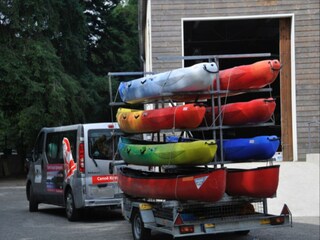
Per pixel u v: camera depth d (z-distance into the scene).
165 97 8.78
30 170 14.29
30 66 26.16
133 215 9.13
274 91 19.31
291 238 9.36
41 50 26.11
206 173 7.67
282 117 17.05
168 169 8.69
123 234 9.98
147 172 9.72
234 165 12.84
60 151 12.55
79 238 9.65
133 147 9.07
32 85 25.59
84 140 11.54
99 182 11.47
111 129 11.77
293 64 16.78
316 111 16.64
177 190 7.86
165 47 16.78
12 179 28.06
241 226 8.11
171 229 7.94
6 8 26.25
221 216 8.38
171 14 16.84
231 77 8.18
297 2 16.78
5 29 26.84
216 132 8.95
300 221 11.47
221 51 22.62
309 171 14.21
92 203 11.36
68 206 12.02
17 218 12.82
